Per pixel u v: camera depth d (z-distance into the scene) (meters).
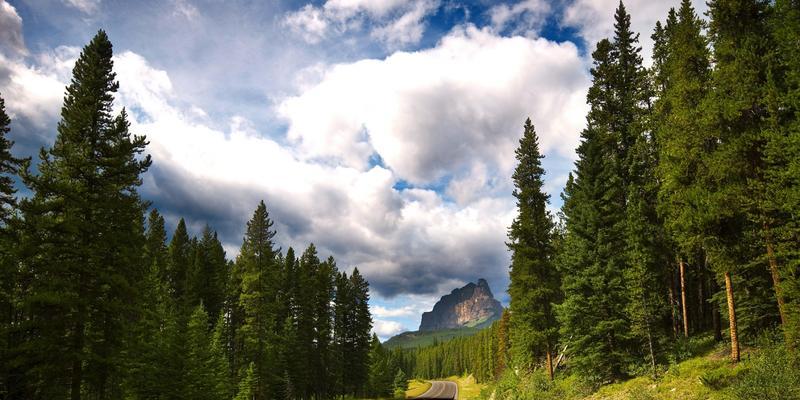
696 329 28.47
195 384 31.98
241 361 47.47
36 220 19.38
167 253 60.00
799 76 15.78
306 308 56.25
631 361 24.94
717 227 19.70
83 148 21.61
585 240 27.56
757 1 18.81
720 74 18.70
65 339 18.78
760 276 20.78
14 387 17.91
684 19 21.91
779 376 15.42
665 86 28.00
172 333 30.88
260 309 40.03
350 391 66.94
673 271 29.05
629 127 30.36
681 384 20.17
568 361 30.23
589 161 30.14
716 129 19.41
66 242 19.56
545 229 35.09
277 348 47.81
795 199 15.66
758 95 17.53
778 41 16.78
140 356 29.91
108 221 21.31
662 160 22.05
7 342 18.44
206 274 57.44
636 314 23.92
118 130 21.95
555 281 34.25
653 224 27.02
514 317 37.00
